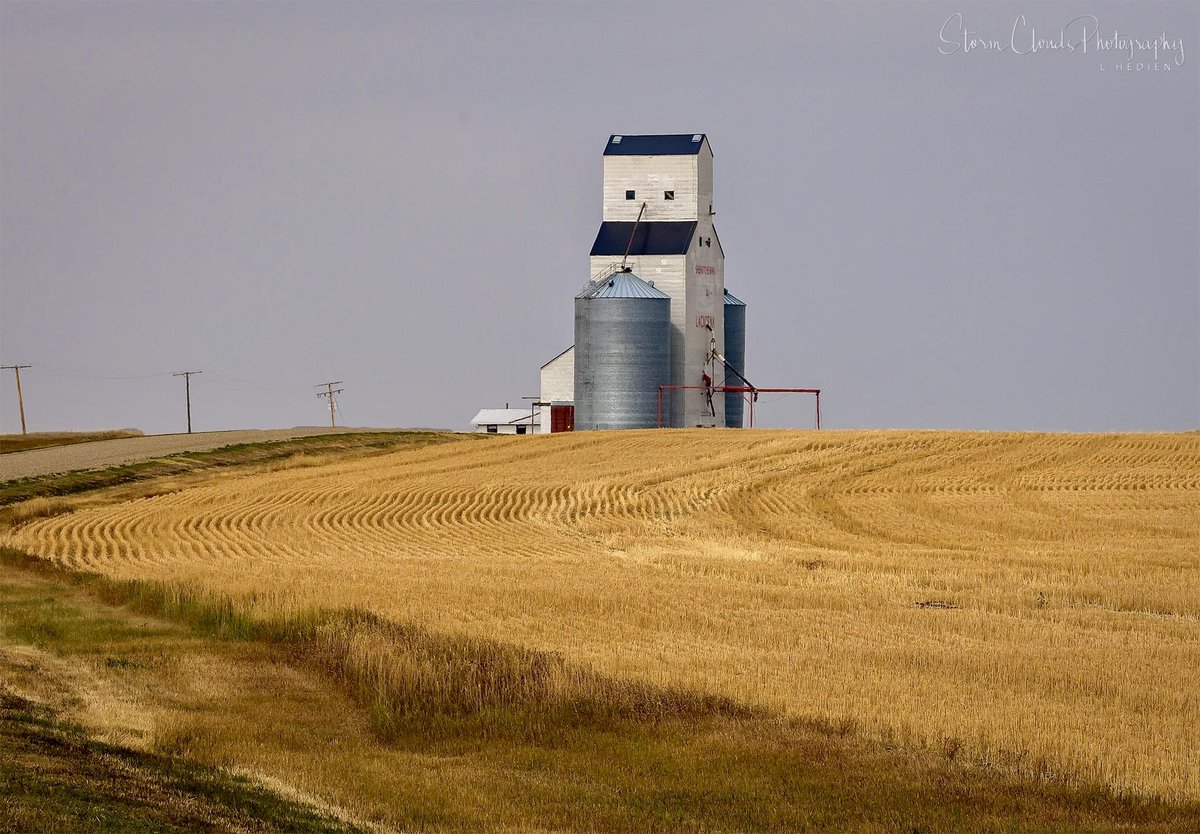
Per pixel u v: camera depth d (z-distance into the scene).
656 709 109.62
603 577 187.88
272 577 187.50
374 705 116.75
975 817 83.75
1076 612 158.75
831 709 104.38
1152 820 82.38
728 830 83.81
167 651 145.75
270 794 88.62
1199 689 110.31
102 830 72.38
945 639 136.25
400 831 82.94
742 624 145.12
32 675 130.38
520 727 108.38
